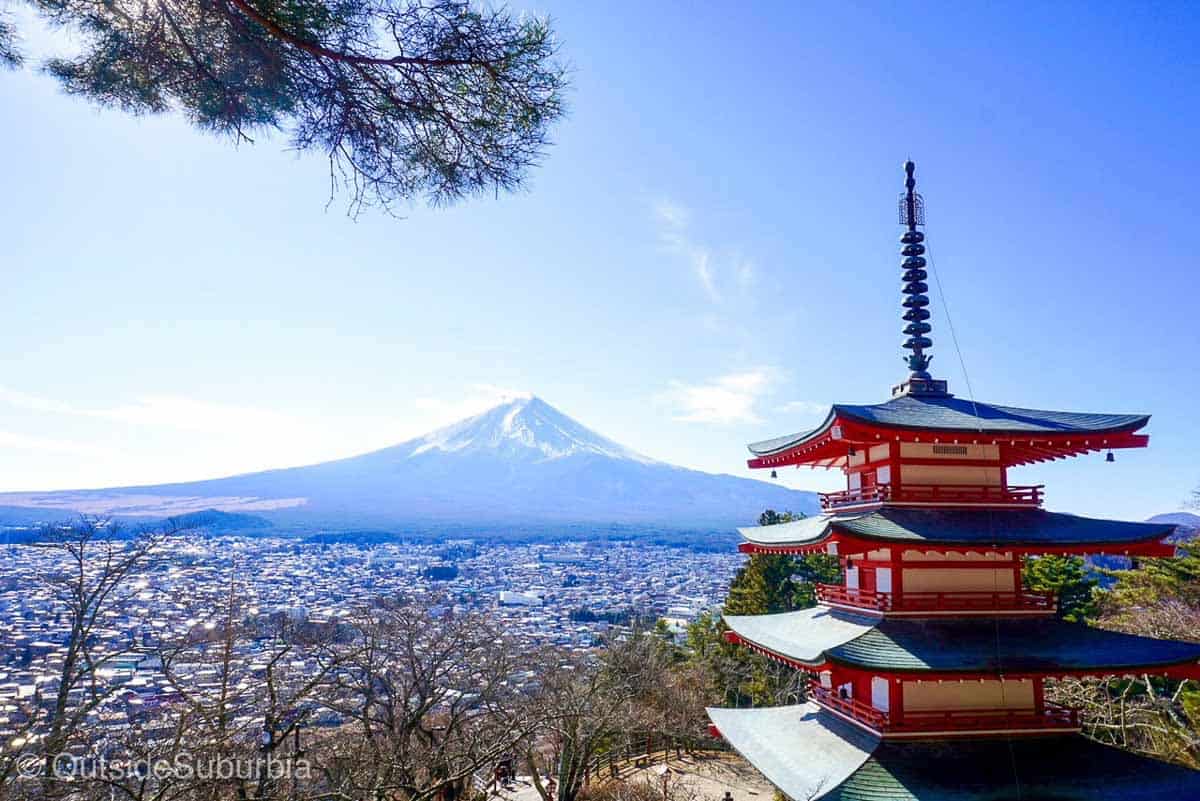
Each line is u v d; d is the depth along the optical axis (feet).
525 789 105.50
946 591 56.39
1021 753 51.90
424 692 87.61
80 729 49.73
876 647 51.75
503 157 28.89
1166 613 118.52
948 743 52.65
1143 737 91.86
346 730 81.35
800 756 58.23
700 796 98.68
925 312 68.39
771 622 73.05
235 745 52.75
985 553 56.18
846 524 52.54
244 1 24.09
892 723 52.80
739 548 75.25
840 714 60.44
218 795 49.93
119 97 28.60
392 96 26.89
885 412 59.62
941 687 54.49
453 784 84.74
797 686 137.80
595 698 101.71
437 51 25.50
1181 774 49.96
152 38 26.73
